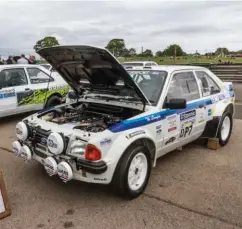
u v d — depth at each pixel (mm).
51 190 4125
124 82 4121
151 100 4375
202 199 3865
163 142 4402
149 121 4047
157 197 3914
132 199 3867
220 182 4371
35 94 8344
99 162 3396
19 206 3707
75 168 3547
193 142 6289
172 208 3652
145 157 3945
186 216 3479
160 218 3439
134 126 3828
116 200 3846
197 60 29109
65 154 3617
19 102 7988
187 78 5094
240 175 4629
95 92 5031
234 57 31656
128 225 3303
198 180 4434
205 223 3342
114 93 4605
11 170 4820
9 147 6008
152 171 4750
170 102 4219
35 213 3549
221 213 3541
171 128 4512
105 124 4059
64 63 4586
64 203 3777
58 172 3572
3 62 15977
